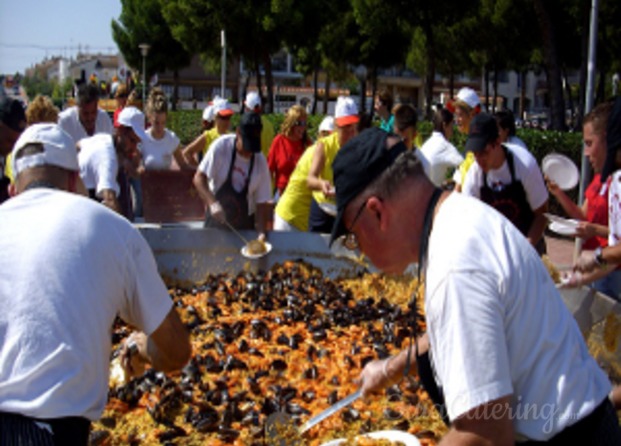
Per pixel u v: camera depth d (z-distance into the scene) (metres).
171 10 32.66
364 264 4.86
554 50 16.80
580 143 11.49
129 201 5.52
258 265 5.05
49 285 1.89
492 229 1.71
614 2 21.20
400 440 2.42
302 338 3.94
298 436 2.61
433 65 24.42
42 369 1.83
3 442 1.78
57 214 1.99
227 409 3.02
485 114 4.20
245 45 32.69
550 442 1.73
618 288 3.86
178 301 4.50
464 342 1.56
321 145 5.58
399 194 1.77
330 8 32.50
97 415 2.00
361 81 30.44
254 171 5.14
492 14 27.19
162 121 6.35
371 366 2.37
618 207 3.61
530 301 1.67
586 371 1.79
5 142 4.20
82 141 4.99
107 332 2.01
